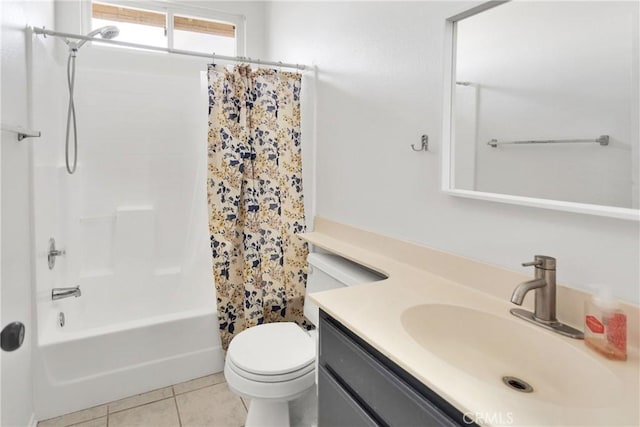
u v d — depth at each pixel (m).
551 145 0.96
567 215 0.95
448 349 0.98
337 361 1.06
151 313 2.51
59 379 1.74
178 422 1.73
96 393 1.82
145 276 2.52
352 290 1.20
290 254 2.38
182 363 2.04
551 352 0.87
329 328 1.10
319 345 1.17
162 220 2.64
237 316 2.33
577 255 0.93
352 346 0.99
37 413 1.69
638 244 0.82
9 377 1.33
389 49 1.58
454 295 1.15
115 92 2.48
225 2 2.92
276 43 2.81
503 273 1.11
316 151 2.25
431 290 1.20
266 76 2.28
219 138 2.21
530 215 1.04
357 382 0.97
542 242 1.01
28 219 1.60
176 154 2.66
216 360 2.14
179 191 2.67
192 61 2.75
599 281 0.89
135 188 2.56
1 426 1.25
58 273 2.11
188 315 2.08
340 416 1.04
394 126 1.56
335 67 2.01
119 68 2.54
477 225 1.20
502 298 1.11
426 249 1.39
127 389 1.90
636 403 0.64
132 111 2.53
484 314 1.01
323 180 2.18
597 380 0.75
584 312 0.87
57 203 2.09
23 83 1.55
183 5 2.80
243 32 3.04
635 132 0.80
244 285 2.30
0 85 1.25
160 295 2.54
